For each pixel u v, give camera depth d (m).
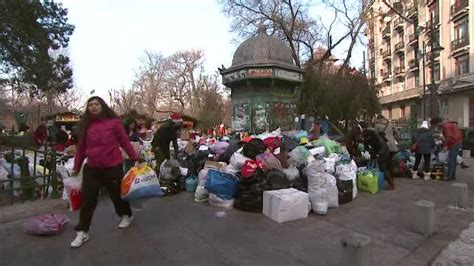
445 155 11.23
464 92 34.53
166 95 55.97
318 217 6.25
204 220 5.95
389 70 54.09
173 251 4.64
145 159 8.27
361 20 27.20
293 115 18.05
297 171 7.13
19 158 6.92
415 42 44.19
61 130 13.61
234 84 17.75
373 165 9.76
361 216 6.34
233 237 5.16
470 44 33.91
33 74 20.03
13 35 18.11
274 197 6.00
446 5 37.94
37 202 6.57
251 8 27.75
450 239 5.30
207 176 6.95
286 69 17.16
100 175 4.91
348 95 23.92
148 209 6.62
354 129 10.18
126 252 4.60
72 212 6.37
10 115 53.06
